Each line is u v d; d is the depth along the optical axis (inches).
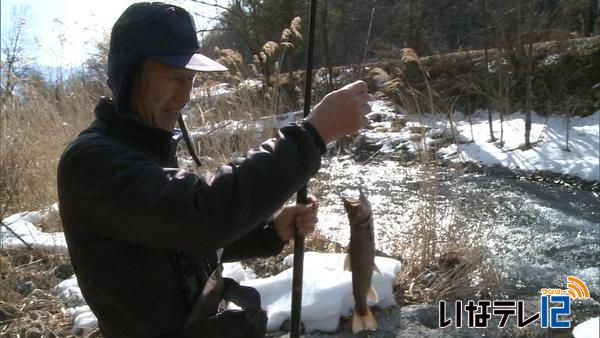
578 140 430.3
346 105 69.2
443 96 586.9
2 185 247.6
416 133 293.0
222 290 79.7
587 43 563.2
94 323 157.2
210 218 62.6
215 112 287.9
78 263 71.2
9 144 252.8
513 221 274.8
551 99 539.2
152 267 71.1
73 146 67.7
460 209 240.4
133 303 71.2
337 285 157.5
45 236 214.7
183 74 73.3
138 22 70.1
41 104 291.1
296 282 91.2
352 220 108.0
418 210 212.8
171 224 62.9
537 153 406.3
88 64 332.2
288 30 281.6
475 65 597.3
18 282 183.2
